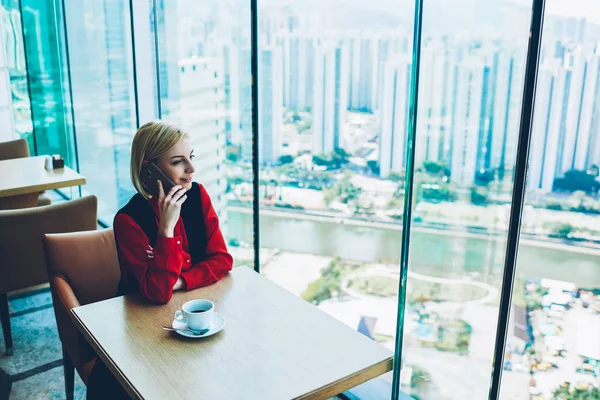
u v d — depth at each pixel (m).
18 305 3.48
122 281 2.08
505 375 1.88
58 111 4.84
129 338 1.67
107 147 4.37
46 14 4.59
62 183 3.40
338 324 1.77
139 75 3.62
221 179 2.97
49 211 2.81
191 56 3.05
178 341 1.66
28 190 3.29
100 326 1.74
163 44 3.34
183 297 1.93
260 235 2.84
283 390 1.45
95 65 4.25
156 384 1.46
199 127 3.02
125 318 1.79
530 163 1.67
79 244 2.30
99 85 4.24
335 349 1.63
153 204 2.03
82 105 4.54
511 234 1.74
